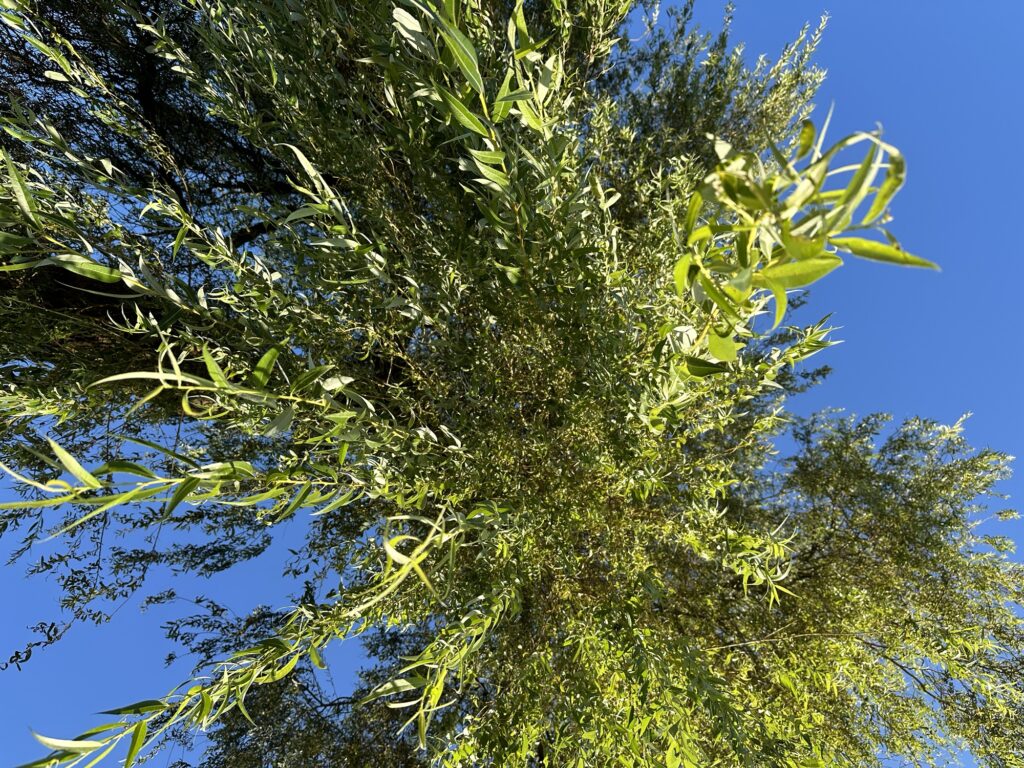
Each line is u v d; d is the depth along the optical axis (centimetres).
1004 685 284
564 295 135
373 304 151
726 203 39
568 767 157
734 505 379
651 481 164
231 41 139
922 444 383
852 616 293
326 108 146
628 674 143
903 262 35
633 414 145
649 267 166
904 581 353
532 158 99
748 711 171
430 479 134
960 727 316
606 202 138
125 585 256
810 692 266
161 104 299
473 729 141
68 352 188
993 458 355
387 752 363
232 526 292
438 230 174
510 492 178
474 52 68
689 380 129
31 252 82
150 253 137
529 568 177
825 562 371
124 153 284
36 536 224
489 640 209
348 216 122
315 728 357
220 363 118
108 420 192
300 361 140
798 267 41
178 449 219
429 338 186
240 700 79
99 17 254
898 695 328
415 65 97
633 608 163
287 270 162
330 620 109
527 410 219
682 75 383
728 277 48
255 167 335
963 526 351
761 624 308
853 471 368
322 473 83
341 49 138
